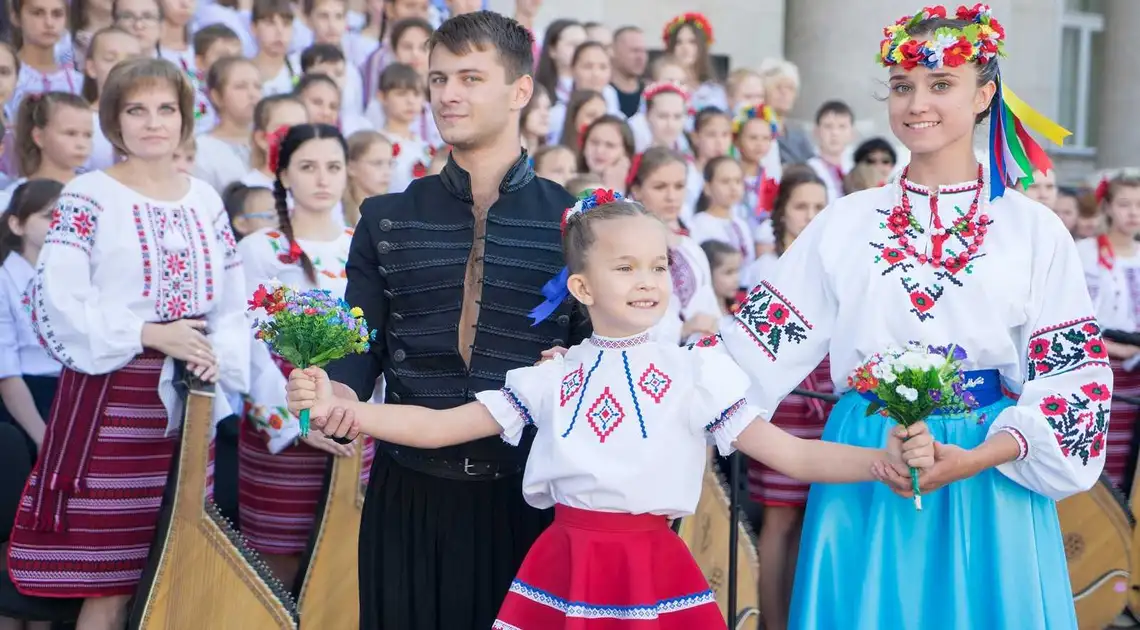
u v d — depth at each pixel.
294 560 4.72
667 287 2.86
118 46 5.91
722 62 10.53
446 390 3.13
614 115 6.48
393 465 3.22
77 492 3.95
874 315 3.02
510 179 3.19
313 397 2.72
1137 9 11.95
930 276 3.00
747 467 5.04
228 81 6.18
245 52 7.25
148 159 4.10
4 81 5.57
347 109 6.96
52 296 3.91
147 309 4.04
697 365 2.85
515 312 3.14
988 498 2.99
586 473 2.78
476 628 3.22
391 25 7.47
